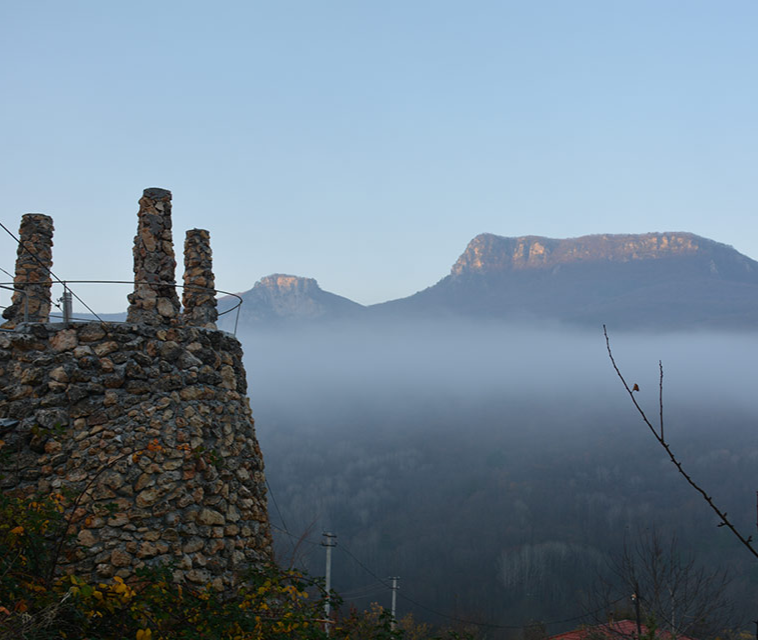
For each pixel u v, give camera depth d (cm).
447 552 7562
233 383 1329
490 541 7862
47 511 962
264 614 1052
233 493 1217
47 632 785
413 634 4200
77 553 998
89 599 868
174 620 934
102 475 1066
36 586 850
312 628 1040
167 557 1064
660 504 8588
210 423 1219
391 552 7725
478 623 5003
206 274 1419
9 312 1302
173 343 1224
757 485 9394
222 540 1153
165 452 1124
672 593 1481
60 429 1084
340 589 6544
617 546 6253
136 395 1150
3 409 1102
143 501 1073
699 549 4662
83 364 1132
